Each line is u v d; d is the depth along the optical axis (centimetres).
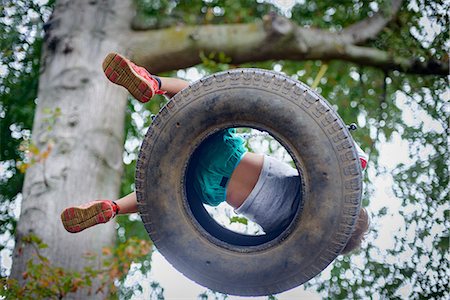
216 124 343
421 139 912
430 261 880
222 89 342
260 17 860
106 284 629
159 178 347
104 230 659
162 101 869
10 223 814
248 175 379
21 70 819
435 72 898
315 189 336
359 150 399
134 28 779
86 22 749
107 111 707
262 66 895
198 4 833
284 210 375
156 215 348
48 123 692
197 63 787
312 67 902
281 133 337
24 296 572
